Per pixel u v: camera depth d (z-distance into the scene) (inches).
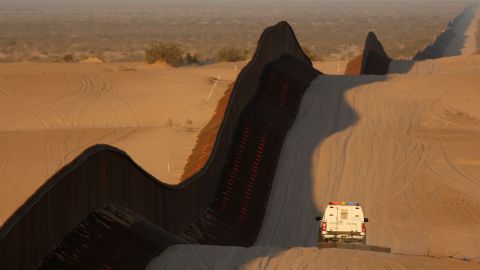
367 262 1366.9
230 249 1449.3
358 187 2225.6
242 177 2112.5
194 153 2456.9
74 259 1227.2
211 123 2819.9
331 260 1379.2
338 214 1668.3
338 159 2433.6
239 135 2322.8
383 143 2600.9
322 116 2915.8
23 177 2223.2
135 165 1517.0
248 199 2037.4
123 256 1314.0
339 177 2295.8
